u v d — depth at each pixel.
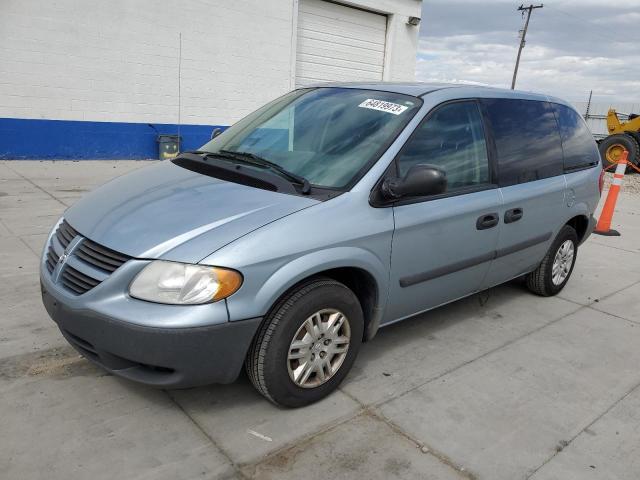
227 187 2.99
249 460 2.48
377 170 3.06
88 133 10.97
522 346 3.87
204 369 2.52
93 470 2.34
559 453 2.70
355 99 3.63
